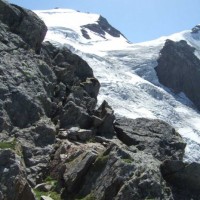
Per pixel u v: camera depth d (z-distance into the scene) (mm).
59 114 27516
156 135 28312
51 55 32781
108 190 19812
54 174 22484
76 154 22781
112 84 187375
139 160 21078
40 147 23781
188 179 22312
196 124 190375
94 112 29469
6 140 22344
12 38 28859
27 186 18641
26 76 26703
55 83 29469
